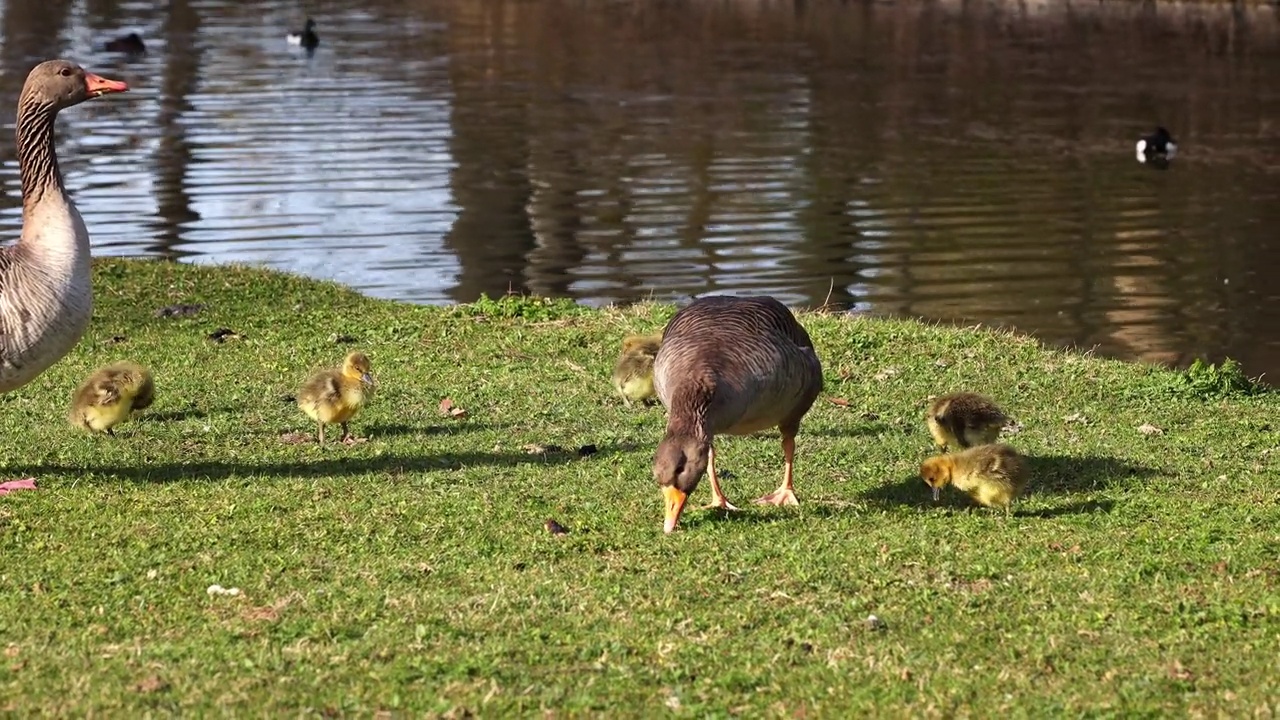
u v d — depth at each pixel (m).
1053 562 9.87
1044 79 50.56
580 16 69.00
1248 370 21.52
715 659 8.06
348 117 43.22
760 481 12.23
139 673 7.70
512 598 8.98
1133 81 49.81
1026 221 31.48
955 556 9.96
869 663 8.01
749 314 10.98
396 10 71.81
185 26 64.81
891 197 33.72
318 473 12.18
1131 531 10.61
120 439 13.29
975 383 16.05
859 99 46.69
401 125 42.00
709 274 27.12
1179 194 34.19
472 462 12.65
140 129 40.91
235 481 11.76
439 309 19.62
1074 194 34.19
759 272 27.28
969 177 35.88
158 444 13.13
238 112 43.75
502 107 45.09
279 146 38.91
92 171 35.53
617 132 41.25
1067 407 15.18
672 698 7.53
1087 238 30.11
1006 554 10.03
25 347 11.05
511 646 8.18
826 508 11.23
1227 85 48.94
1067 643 8.36
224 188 34.00
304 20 67.69
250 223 30.69
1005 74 51.56
